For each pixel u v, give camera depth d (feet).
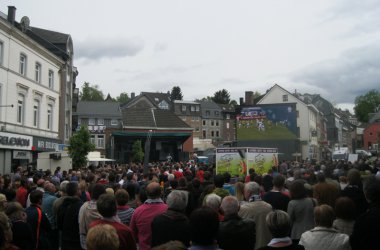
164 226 17.31
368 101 379.76
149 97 328.49
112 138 185.78
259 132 194.29
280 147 189.37
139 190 26.71
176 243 9.33
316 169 60.23
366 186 16.55
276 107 192.85
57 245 28.40
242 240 16.48
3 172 90.99
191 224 12.57
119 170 63.87
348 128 388.78
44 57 114.32
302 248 13.93
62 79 128.98
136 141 182.50
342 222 17.81
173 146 198.49
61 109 127.85
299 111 223.10
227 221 16.84
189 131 226.38
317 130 252.21
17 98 98.89
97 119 217.56
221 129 354.95
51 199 28.84
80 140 116.26
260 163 67.77
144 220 19.76
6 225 16.21
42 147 109.91
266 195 24.49
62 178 55.26
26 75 103.09
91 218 20.51
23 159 101.24
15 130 96.84
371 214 15.62
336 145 294.05
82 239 20.84
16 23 112.16
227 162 66.33
